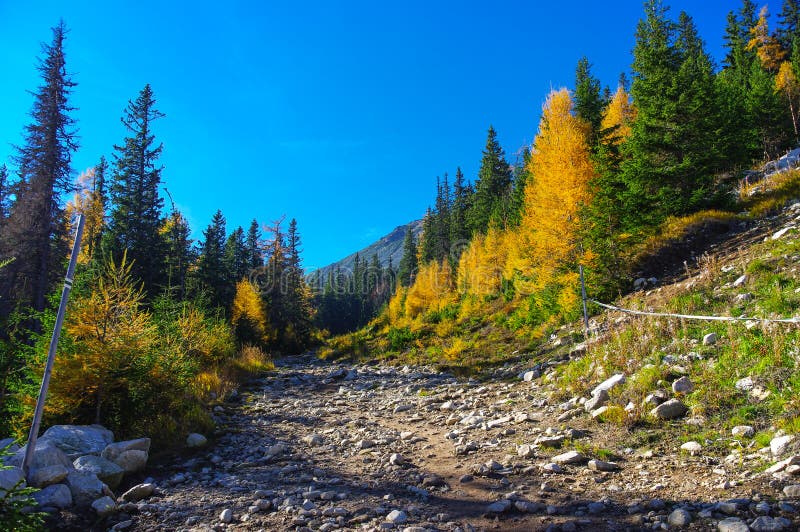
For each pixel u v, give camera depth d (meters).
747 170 22.36
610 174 17.88
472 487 5.33
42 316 9.31
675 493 4.34
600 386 8.20
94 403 8.34
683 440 5.64
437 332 27.62
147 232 34.34
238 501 5.42
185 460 7.62
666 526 3.67
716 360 7.16
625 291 15.02
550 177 17.34
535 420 8.26
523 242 22.11
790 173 17.23
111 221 34.91
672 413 6.37
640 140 18.31
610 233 16.16
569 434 6.72
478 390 12.54
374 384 16.92
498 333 22.25
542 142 20.52
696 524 3.64
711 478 4.54
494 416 9.18
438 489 5.41
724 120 21.97
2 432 8.13
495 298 31.92
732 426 5.56
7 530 3.81
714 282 10.66
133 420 8.60
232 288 47.59
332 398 14.71
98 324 8.45
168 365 9.56
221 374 17.66
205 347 18.42
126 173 34.56
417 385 15.44
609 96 36.88
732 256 12.36
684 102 17.62
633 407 6.92
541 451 6.29
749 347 6.84
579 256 15.96
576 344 12.93
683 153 17.69
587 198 16.33
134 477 6.65
